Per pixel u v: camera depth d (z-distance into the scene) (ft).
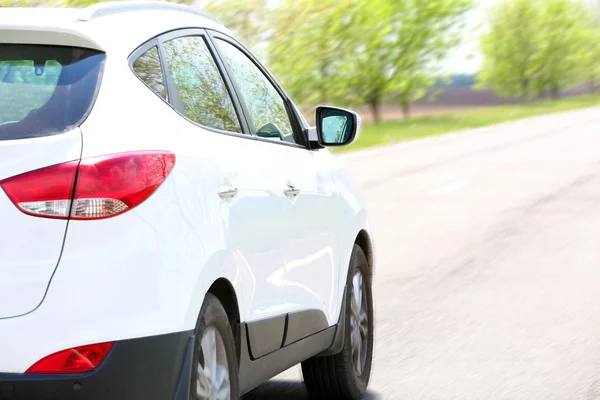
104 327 12.19
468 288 33.19
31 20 13.23
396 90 218.38
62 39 13.24
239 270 14.90
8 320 11.96
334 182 20.13
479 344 25.64
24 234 12.00
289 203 17.24
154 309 12.57
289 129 19.13
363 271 21.59
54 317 12.01
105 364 12.19
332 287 19.33
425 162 92.27
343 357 20.20
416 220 51.31
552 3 373.81
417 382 22.29
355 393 20.77
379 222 50.96
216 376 14.37
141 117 13.39
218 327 14.34
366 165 89.97
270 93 18.74
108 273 12.23
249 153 16.31
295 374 22.85
